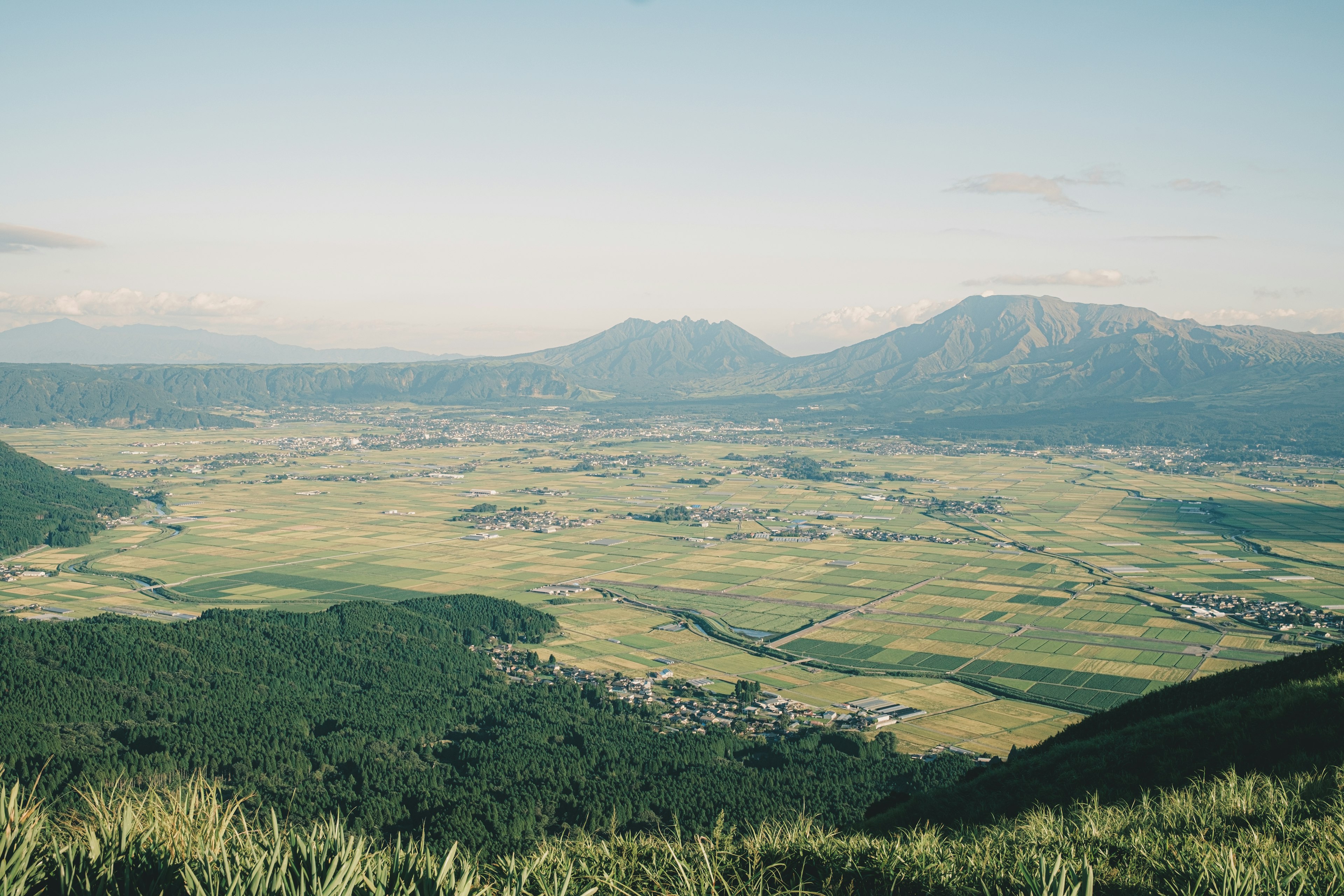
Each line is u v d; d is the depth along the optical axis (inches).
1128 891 654.5
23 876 416.8
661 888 596.4
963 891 653.3
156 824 473.7
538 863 557.9
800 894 630.5
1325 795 965.8
